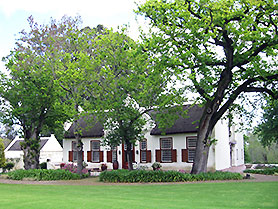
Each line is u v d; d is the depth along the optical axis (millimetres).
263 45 18156
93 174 27359
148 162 28312
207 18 17344
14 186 17969
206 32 17922
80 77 22000
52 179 22062
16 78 25906
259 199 11633
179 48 18344
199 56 18219
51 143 43344
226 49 18875
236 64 19203
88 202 10898
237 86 21625
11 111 26062
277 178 21156
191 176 19297
